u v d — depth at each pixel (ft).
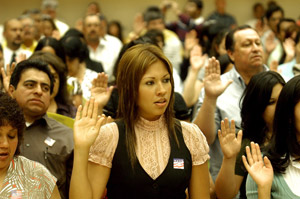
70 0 36.29
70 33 18.98
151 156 9.00
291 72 17.72
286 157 9.86
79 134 8.75
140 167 8.87
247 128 11.40
